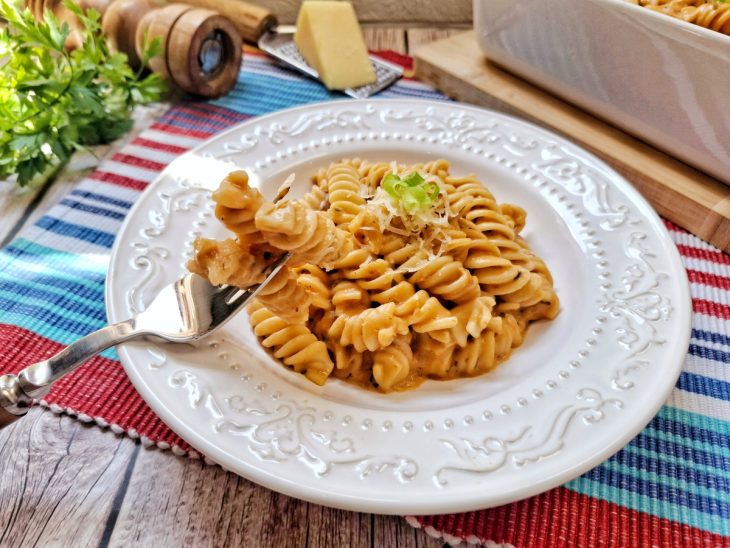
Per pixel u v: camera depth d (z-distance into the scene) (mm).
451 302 258
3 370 243
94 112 358
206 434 199
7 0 388
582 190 302
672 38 291
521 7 355
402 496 185
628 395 216
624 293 255
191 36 377
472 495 186
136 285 248
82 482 213
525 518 207
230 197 193
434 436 205
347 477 191
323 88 421
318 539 202
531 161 320
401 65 448
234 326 244
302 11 424
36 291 274
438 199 268
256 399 214
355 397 234
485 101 399
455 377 248
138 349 219
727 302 282
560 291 276
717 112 296
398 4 499
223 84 404
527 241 299
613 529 204
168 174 295
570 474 192
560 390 220
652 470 220
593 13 319
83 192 326
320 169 317
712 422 236
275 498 212
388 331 231
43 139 335
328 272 260
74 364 208
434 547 202
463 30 496
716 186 321
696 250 311
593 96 357
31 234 301
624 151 346
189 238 273
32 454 220
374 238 262
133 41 411
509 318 255
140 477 215
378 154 331
